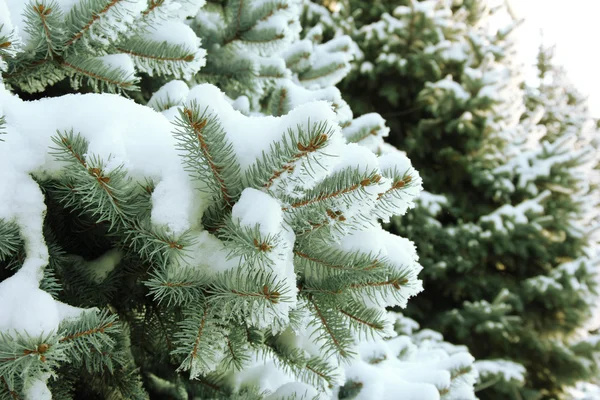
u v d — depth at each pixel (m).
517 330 2.98
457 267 2.96
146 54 0.74
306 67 1.36
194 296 0.59
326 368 0.71
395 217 2.88
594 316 2.97
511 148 3.19
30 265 0.56
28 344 0.50
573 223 3.12
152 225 0.57
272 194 0.57
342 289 0.63
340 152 0.55
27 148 0.58
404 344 1.26
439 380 0.94
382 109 3.31
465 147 3.15
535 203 3.01
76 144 0.55
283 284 0.57
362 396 0.88
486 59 3.01
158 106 0.81
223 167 0.57
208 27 1.06
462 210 3.16
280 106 1.10
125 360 0.71
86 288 0.69
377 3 3.20
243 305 0.57
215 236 0.61
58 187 0.60
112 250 0.72
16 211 0.57
